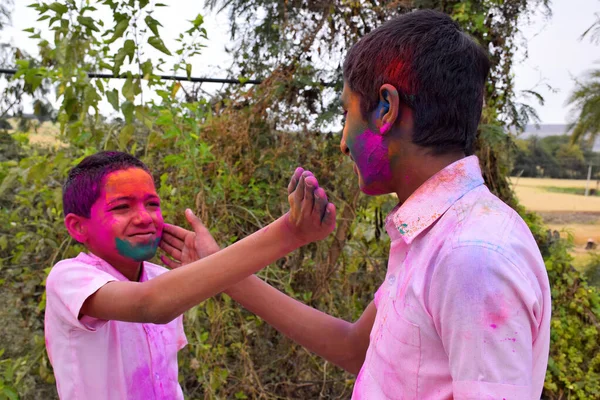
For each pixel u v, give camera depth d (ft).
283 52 8.76
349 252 8.96
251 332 8.07
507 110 9.30
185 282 3.07
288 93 8.65
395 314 2.81
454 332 2.40
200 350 7.54
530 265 2.54
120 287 3.27
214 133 8.38
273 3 9.24
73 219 4.01
